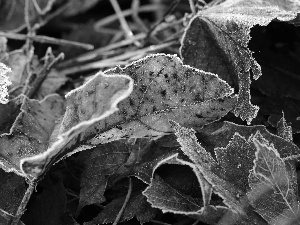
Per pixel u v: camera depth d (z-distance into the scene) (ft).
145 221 0.63
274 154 0.57
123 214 0.63
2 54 0.84
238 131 0.67
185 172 0.64
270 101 0.77
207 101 0.65
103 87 0.56
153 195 0.60
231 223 0.57
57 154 0.59
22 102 0.72
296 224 0.57
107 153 0.68
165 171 0.65
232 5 0.72
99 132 0.61
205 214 0.58
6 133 0.66
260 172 0.57
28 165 0.57
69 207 0.68
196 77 0.64
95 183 0.67
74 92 0.59
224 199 0.57
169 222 0.66
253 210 0.58
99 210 0.69
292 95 0.78
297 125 0.72
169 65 0.63
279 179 0.57
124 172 0.66
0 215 0.62
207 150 0.66
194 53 0.75
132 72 0.62
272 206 0.57
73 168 0.72
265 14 0.66
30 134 0.67
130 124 0.63
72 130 0.53
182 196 0.61
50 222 0.64
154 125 0.64
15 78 0.84
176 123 0.63
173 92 0.64
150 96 0.63
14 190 0.64
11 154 0.64
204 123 0.66
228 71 0.73
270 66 0.81
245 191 0.59
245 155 0.61
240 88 0.67
